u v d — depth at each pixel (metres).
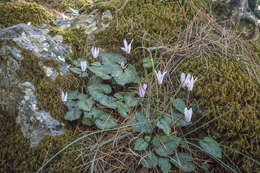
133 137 0.47
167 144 0.46
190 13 0.63
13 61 0.50
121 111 0.49
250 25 0.65
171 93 0.53
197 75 0.53
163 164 0.44
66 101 0.50
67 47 0.58
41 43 0.54
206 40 0.58
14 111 0.48
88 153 0.45
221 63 0.54
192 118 0.50
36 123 0.47
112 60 0.56
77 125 0.49
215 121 0.48
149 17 0.62
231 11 0.67
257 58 0.58
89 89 0.51
